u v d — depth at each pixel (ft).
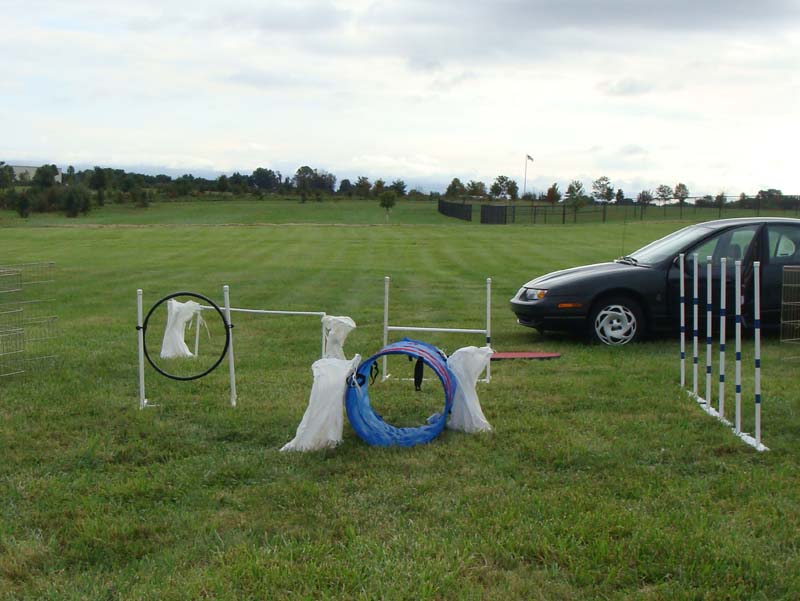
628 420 21.31
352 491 16.62
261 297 51.37
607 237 115.65
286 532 14.60
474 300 50.08
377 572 12.89
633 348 31.94
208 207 300.61
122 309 45.96
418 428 20.04
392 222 220.02
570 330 33.63
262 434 20.54
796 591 12.20
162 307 46.62
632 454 18.56
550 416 21.89
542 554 13.53
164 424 21.40
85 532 14.65
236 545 14.07
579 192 221.25
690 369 27.61
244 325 40.11
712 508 15.37
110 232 132.46
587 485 16.65
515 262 76.95
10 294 50.31
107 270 69.97
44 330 37.65
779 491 16.14
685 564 13.06
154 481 17.17
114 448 19.52
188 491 16.72
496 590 12.39
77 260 80.59
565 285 33.12
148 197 321.93
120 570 13.38
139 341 23.31
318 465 18.10
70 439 20.34
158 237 118.73
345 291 54.70
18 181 311.68
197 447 19.61
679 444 19.22
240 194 356.38
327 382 19.51
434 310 45.62
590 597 12.22
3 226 159.74
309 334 37.01
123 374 27.73
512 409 22.77
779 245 32.86
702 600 12.05
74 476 17.78
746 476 16.97
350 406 19.85
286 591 12.36
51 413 22.54
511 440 19.77
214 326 39.70
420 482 16.94
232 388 23.36
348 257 83.61
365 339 35.83
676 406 22.53
